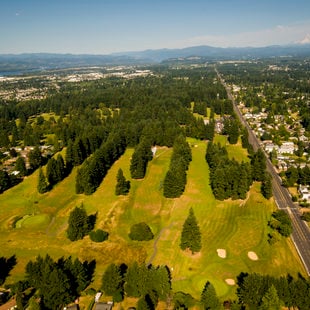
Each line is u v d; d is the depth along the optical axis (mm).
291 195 163000
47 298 87125
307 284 88625
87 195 161125
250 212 142500
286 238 124375
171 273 103812
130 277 92812
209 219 136375
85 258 112062
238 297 92938
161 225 133125
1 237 126688
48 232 130375
